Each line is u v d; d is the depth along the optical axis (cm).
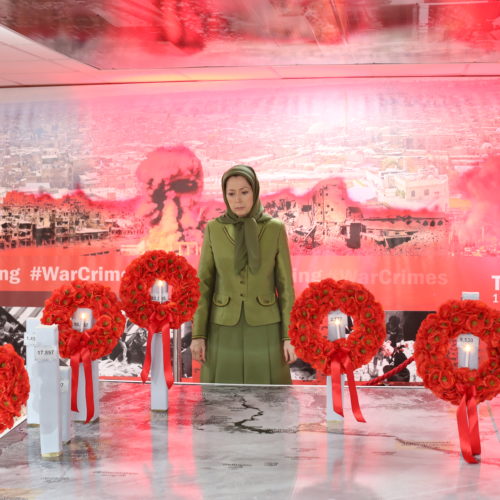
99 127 540
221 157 530
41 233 551
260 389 255
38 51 412
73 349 208
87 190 545
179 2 270
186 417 219
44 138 546
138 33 331
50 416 184
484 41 341
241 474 171
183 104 531
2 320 556
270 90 521
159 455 185
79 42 352
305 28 316
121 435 202
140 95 534
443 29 313
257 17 296
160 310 229
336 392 208
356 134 516
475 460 180
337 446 191
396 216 516
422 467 176
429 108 508
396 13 283
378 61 418
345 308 214
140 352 538
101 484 166
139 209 540
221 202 532
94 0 269
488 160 506
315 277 525
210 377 339
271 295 338
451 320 194
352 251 521
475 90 504
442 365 192
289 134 522
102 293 215
